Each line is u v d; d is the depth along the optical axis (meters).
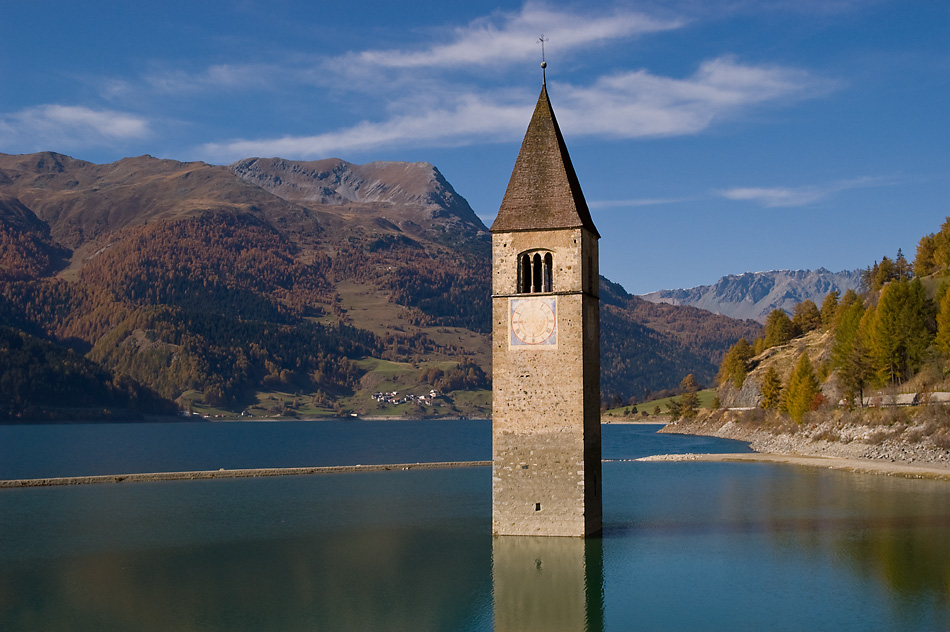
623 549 80.31
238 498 126.06
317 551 83.50
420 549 83.38
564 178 77.69
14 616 62.31
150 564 78.62
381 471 172.38
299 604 65.12
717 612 61.62
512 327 77.25
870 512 100.62
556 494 75.94
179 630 58.97
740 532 88.38
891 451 160.88
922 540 83.75
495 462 77.12
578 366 75.75
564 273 76.25
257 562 78.94
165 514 109.25
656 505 109.94
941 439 153.75
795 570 72.31
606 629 58.66
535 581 69.31
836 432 187.50
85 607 64.62
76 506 117.56
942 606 62.47
